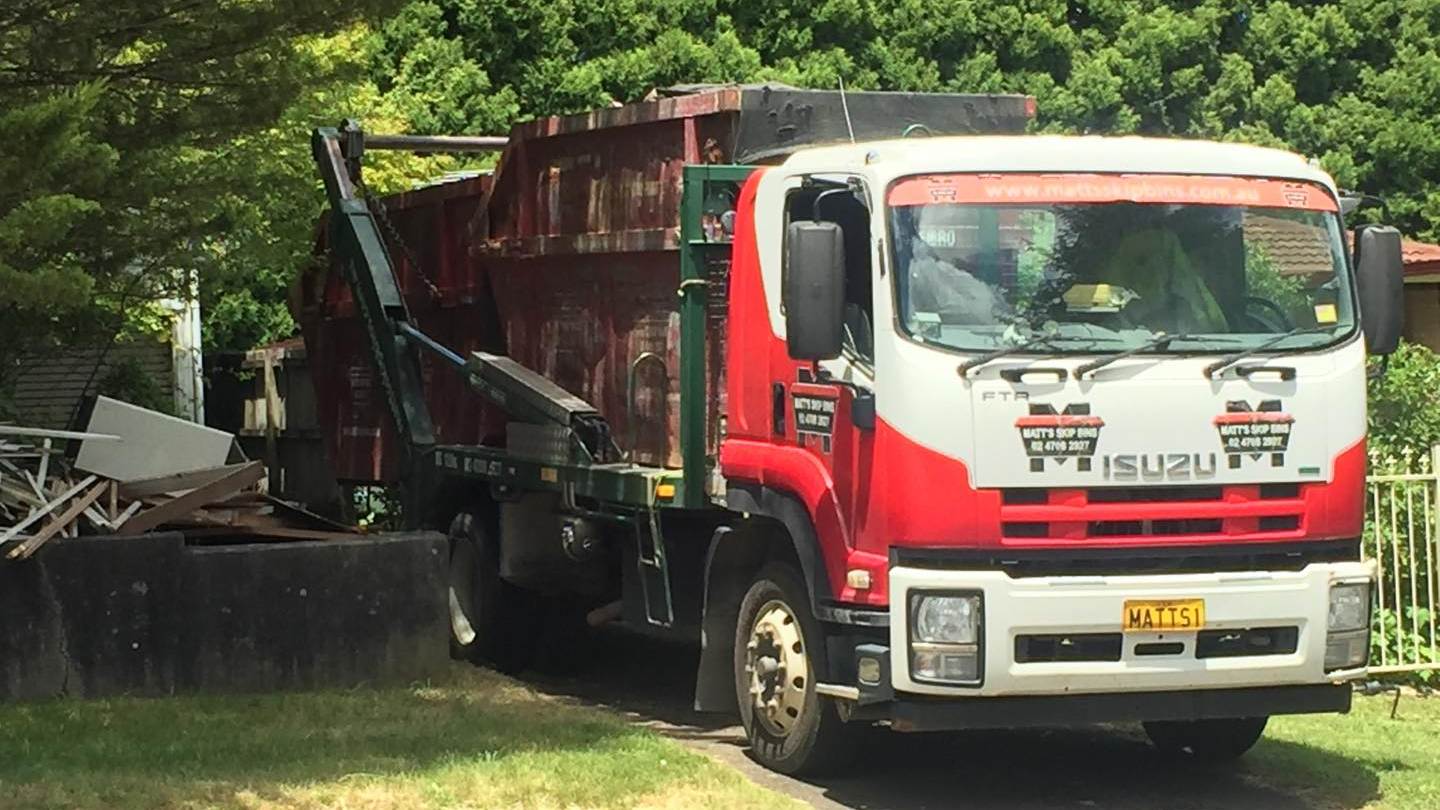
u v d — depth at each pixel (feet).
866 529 24.59
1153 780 27.68
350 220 40.78
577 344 34.40
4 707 29.73
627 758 26.66
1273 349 24.88
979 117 31.76
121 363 55.16
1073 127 79.82
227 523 36.09
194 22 30.99
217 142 34.04
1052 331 24.27
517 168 36.09
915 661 23.68
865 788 26.94
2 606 30.12
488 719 29.60
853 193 25.32
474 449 37.40
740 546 28.84
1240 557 24.68
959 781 27.55
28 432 33.19
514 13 73.82
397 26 72.18
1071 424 23.88
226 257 36.65
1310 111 82.23
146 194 32.32
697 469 29.40
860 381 24.77
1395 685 33.40
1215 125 81.71
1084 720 24.29
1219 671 24.31
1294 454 24.75
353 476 46.60
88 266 33.22
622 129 32.37
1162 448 24.18
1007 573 23.77
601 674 37.47
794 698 26.84
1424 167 82.48
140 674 30.99
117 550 30.91
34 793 23.91
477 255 37.76
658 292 31.45
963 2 79.97
